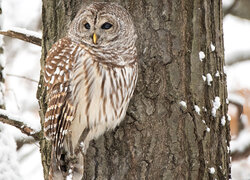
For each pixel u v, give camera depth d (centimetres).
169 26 1075
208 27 1109
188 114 1062
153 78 1065
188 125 1060
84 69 1039
